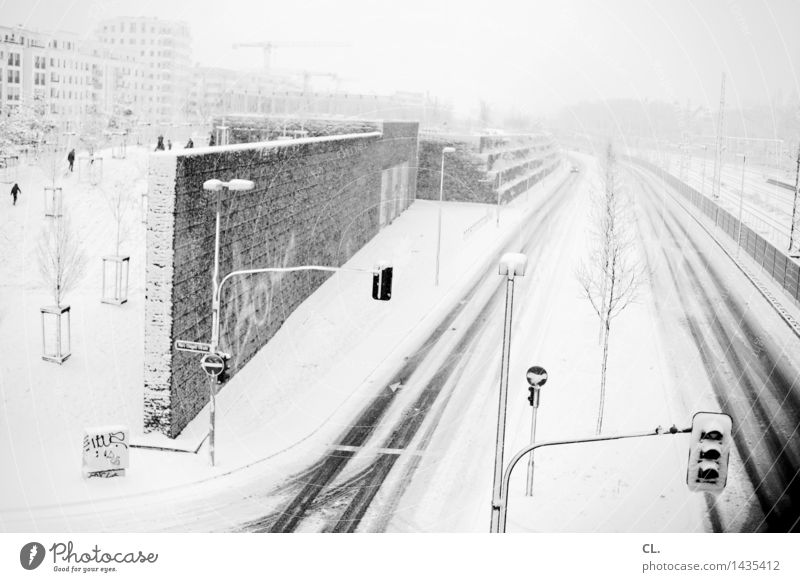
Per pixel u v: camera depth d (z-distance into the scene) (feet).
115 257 113.39
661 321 135.13
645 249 188.55
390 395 102.94
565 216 260.21
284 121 220.64
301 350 115.75
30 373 91.30
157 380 84.79
